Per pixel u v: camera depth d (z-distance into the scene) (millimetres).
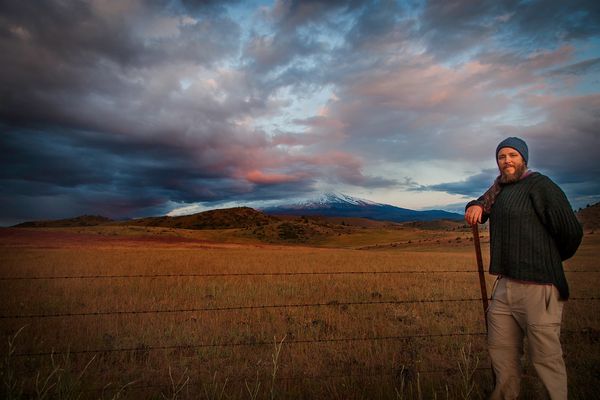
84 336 6562
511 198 3705
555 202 3455
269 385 4500
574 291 11523
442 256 33344
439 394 4367
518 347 3754
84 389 4316
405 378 4641
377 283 13320
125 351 5828
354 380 4660
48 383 4574
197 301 9977
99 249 35344
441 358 5773
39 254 25484
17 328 6875
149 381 4910
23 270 16297
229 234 169750
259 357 5773
